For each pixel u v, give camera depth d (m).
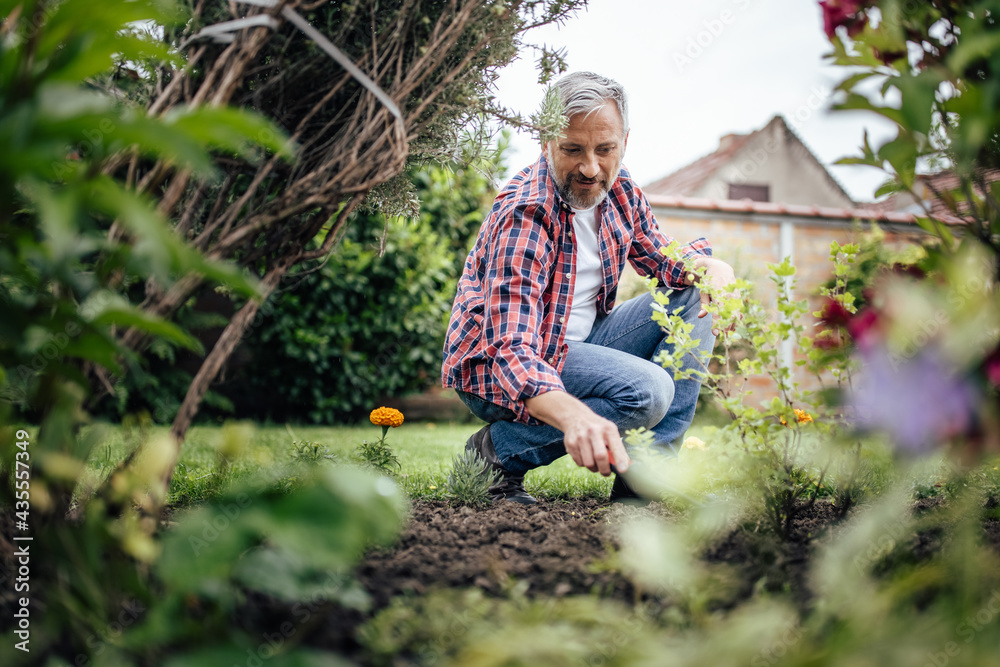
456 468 1.77
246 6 0.93
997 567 0.78
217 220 0.99
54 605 0.68
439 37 1.04
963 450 0.77
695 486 1.17
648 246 1.99
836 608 0.69
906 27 0.87
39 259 0.71
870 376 0.77
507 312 1.57
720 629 0.68
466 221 5.80
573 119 1.62
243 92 1.03
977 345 0.73
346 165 1.02
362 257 5.08
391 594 0.88
